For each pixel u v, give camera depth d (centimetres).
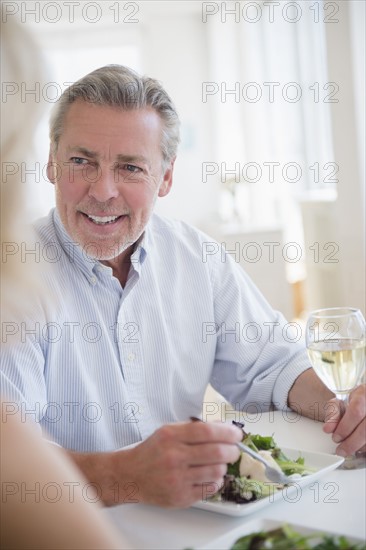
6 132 51
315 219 488
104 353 158
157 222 181
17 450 57
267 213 705
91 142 151
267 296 556
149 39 811
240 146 771
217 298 181
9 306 56
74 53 821
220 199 808
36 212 54
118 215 155
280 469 119
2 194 52
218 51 759
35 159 53
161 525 105
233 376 182
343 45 400
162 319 168
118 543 60
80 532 58
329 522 104
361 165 402
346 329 130
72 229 155
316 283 500
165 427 108
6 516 57
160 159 161
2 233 53
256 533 79
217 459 104
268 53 668
